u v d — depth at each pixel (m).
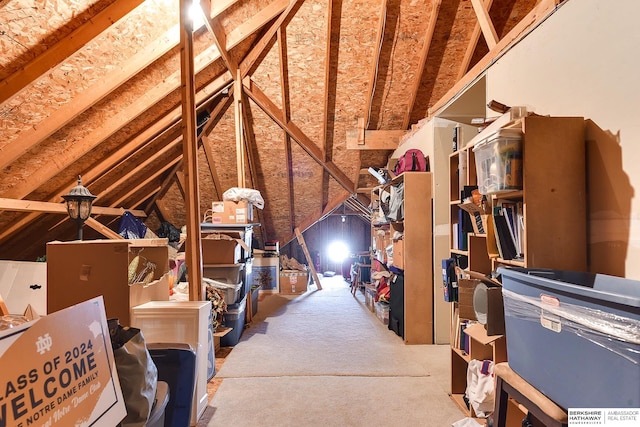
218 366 2.97
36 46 2.09
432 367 2.94
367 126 4.91
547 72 1.87
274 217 6.58
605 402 0.96
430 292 3.56
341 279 7.91
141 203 5.98
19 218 3.82
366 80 4.37
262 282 6.33
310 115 4.81
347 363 3.02
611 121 1.49
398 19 3.71
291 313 4.84
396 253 3.89
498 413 1.43
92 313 1.00
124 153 3.71
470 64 4.06
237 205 4.21
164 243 2.65
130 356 1.13
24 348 0.75
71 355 0.88
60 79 2.44
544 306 1.18
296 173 5.73
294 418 2.16
